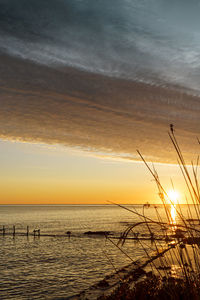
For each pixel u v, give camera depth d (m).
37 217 150.25
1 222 111.19
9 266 34.31
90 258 38.00
